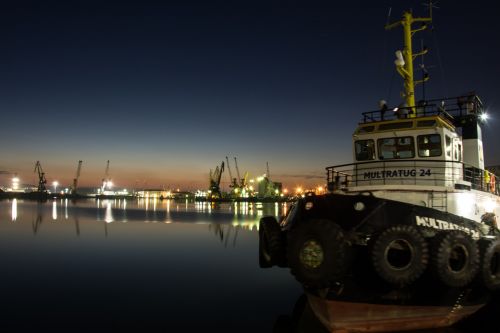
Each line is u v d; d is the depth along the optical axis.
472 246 10.77
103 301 17.19
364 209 11.34
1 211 86.62
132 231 48.88
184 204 185.00
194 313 15.55
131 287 19.81
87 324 14.13
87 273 23.12
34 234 43.53
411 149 13.77
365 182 14.23
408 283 10.34
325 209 11.80
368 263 10.61
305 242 10.75
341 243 10.38
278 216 87.56
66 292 18.69
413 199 12.29
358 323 11.23
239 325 14.11
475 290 11.46
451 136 13.95
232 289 19.56
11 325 13.95
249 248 34.91
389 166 13.89
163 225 59.22
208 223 65.06
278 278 22.19
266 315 15.30
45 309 15.92
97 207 124.56
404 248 10.45
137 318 14.85
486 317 12.74
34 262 26.59
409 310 11.16
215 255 30.64
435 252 10.47
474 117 17.14
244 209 129.00
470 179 14.59
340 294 10.95
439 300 11.12
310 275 10.56
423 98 17.56
